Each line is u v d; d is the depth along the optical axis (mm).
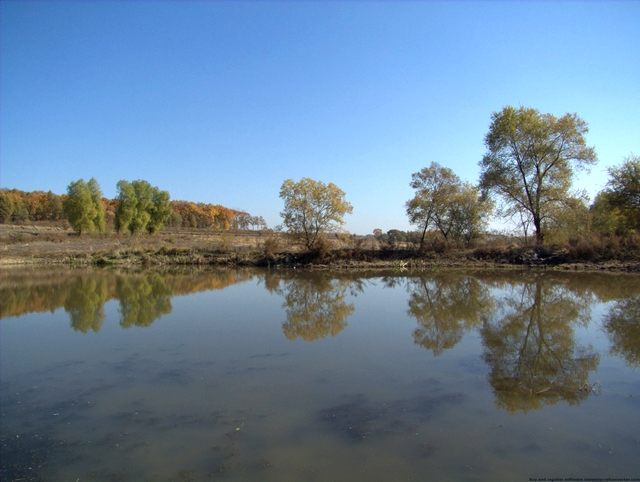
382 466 5957
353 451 6363
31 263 42000
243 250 43219
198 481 5691
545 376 9461
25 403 8398
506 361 10555
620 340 12281
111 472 5949
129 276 31406
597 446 6434
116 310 18219
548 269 31438
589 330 13484
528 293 20562
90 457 6352
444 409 7797
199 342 12867
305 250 39406
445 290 22578
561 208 33250
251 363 10734
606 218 37125
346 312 17328
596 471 5781
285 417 7551
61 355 11680
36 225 87188
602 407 7820
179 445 6648
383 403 8102
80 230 60219
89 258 42750
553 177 32938
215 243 49375
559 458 6113
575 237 34219
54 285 26188
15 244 51250
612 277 26234
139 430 7168
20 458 6367
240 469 5945
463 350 11609
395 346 12133
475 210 38156
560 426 7090
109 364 10828
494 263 34844
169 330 14484
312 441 6684
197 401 8344
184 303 19844
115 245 50031
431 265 35906
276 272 34062
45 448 6641
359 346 12188
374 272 33062
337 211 38781
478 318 15539
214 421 7445
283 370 10148
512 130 32906
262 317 16547
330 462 6082
